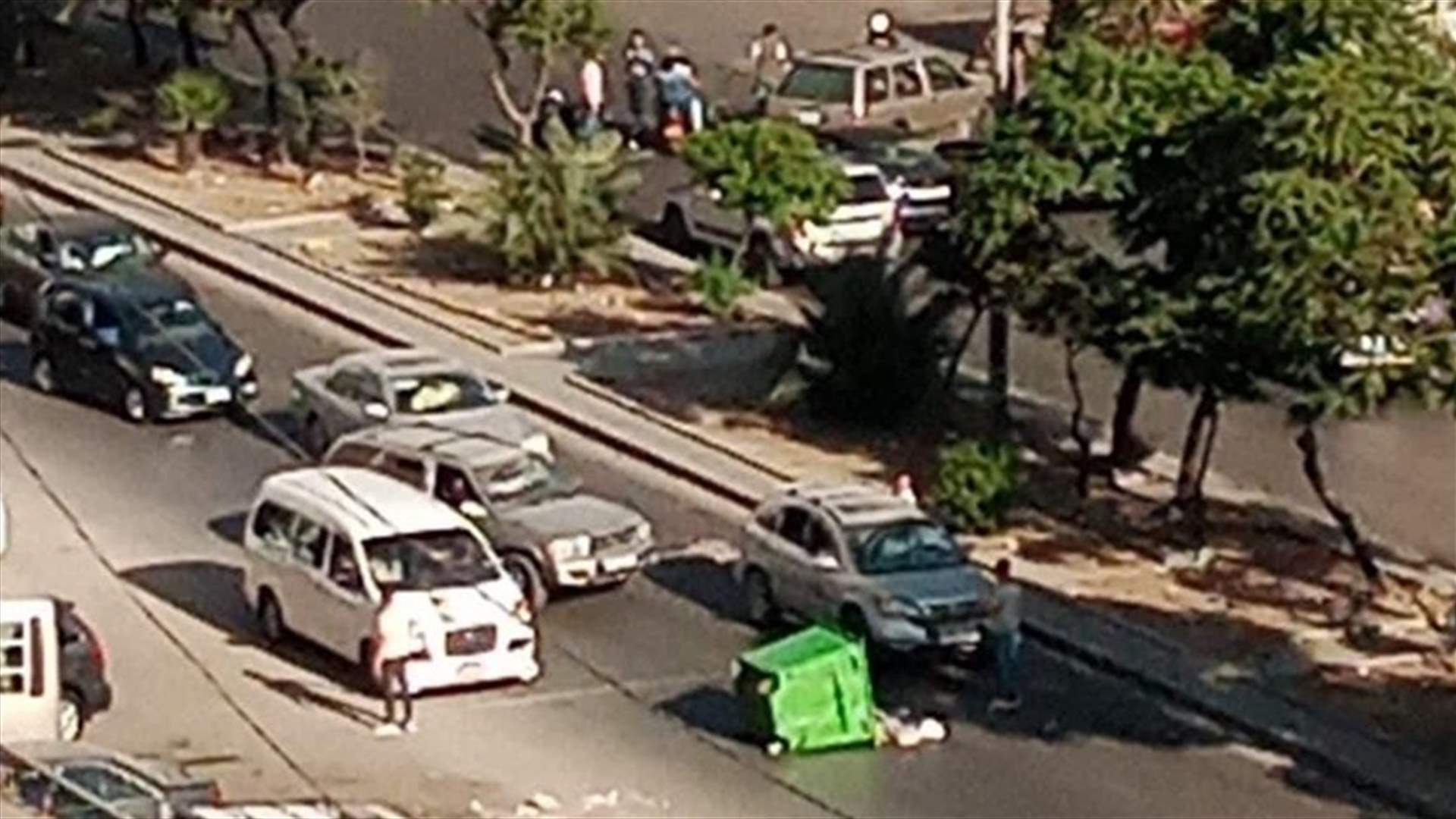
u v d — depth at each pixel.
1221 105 61.41
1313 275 57.44
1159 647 59.34
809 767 54.66
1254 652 59.09
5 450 70.19
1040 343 75.00
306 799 52.41
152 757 53.62
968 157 67.69
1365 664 58.59
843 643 55.56
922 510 62.78
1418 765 54.75
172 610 61.19
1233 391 61.28
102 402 72.75
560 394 72.62
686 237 81.81
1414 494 67.06
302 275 80.94
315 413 69.06
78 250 77.81
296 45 89.31
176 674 58.00
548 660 59.00
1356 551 61.81
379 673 56.62
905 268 71.12
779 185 78.00
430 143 90.88
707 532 65.19
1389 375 58.47
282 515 59.44
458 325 76.94
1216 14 66.56
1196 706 57.12
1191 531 63.88
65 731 54.81
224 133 91.38
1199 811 53.22
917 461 68.69
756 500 66.56
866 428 70.38
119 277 75.00
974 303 67.00
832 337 70.62
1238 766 54.94
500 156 88.00
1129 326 61.53
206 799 49.16
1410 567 63.22
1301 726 56.12
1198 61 64.44
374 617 56.88
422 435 64.06
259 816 48.06
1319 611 60.91
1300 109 58.03
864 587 58.16
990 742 55.72
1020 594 60.09
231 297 79.88
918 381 70.44
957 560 58.94
